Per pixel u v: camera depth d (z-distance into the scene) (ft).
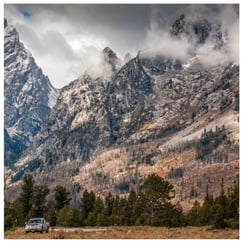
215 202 361.10
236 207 307.78
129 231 277.85
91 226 390.01
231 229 283.59
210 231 271.90
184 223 349.61
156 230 292.40
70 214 391.65
